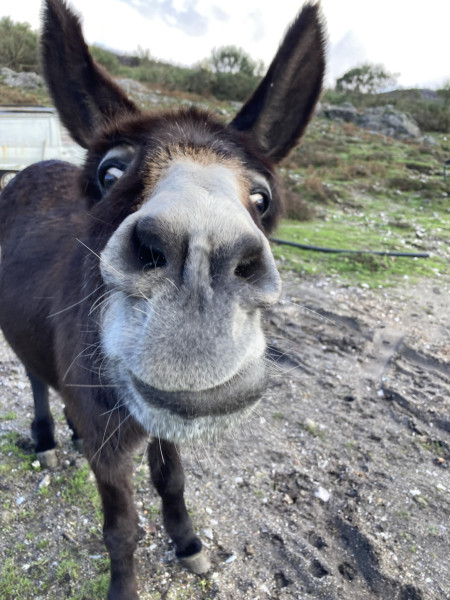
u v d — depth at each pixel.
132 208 0.51
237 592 0.83
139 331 0.41
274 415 1.32
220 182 0.45
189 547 0.86
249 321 0.42
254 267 0.43
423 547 0.94
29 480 1.04
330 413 1.34
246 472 1.11
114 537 0.74
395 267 2.50
